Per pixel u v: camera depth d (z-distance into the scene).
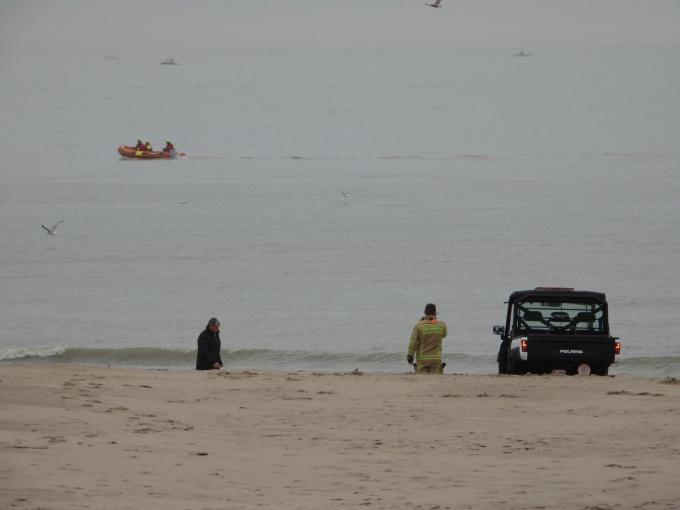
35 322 180.25
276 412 61.78
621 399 66.62
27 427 52.38
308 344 160.50
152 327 175.75
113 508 34.72
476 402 65.75
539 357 79.19
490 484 41.66
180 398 67.00
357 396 69.00
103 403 62.69
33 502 34.78
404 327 173.88
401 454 49.06
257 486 40.84
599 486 40.69
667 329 168.00
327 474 43.84
